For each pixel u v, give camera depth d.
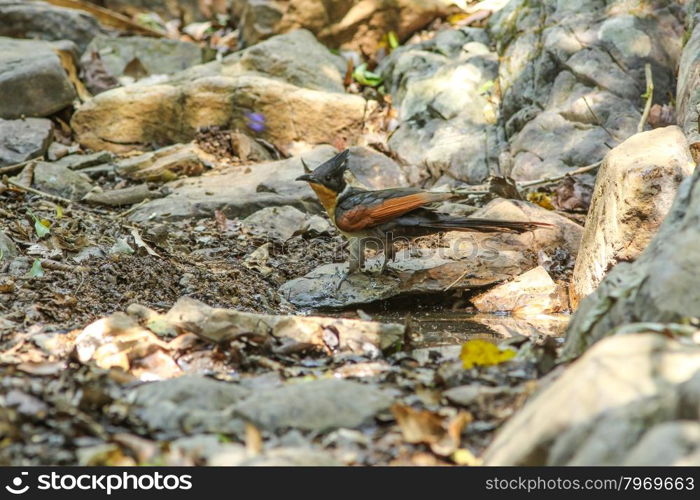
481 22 18.92
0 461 5.62
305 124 17.19
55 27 19.27
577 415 5.25
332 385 6.49
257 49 18.22
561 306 11.45
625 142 11.19
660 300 6.56
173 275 11.18
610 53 15.73
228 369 7.72
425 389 6.77
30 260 10.92
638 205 10.14
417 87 17.55
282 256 12.90
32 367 7.22
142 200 14.77
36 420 6.12
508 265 11.95
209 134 17.02
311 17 19.09
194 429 6.13
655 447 4.74
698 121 13.06
